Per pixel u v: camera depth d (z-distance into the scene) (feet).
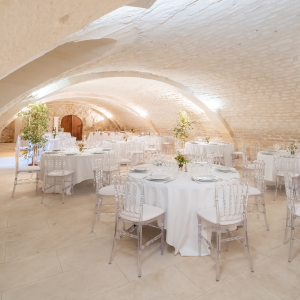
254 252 9.64
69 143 31.65
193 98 30.53
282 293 7.29
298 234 11.15
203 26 13.10
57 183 16.66
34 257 9.16
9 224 12.02
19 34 1.82
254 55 17.53
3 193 17.03
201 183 9.66
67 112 56.18
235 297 7.12
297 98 22.33
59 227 11.79
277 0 10.73
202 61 19.85
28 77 10.98
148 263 8.89
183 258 9.25
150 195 10.12
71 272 8.28
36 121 24.34
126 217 8.67
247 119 30.25
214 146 25.99
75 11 2.03
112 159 19.01
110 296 7.15
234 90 25.62
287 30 13.52
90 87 33.42
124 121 54.80
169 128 44.78
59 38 2.42
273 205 15.10
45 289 7.43
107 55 15.31
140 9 8.47
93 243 10.30
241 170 25.80
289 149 19.86
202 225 9.42
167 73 24.93
